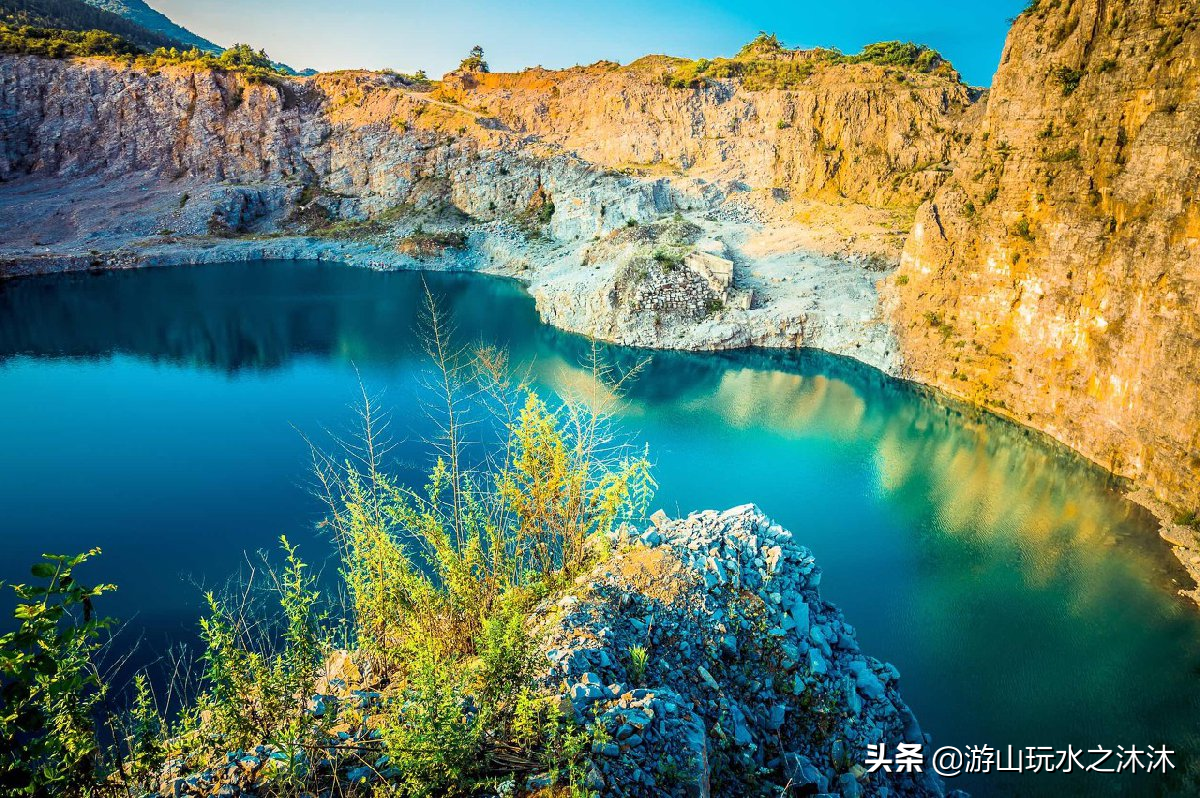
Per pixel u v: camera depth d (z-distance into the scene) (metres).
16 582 24.75
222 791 7.51
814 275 64.56
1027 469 34.25
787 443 37.84
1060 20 38.88
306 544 26.55
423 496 28.11
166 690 17.81
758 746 10.65
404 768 7.43
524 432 13.08
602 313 60.38
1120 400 32.59
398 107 113.19
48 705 6.33
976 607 23.52
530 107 114.06
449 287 80.31
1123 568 25.61
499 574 11.89
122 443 36.97
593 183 90.94
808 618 13.45
